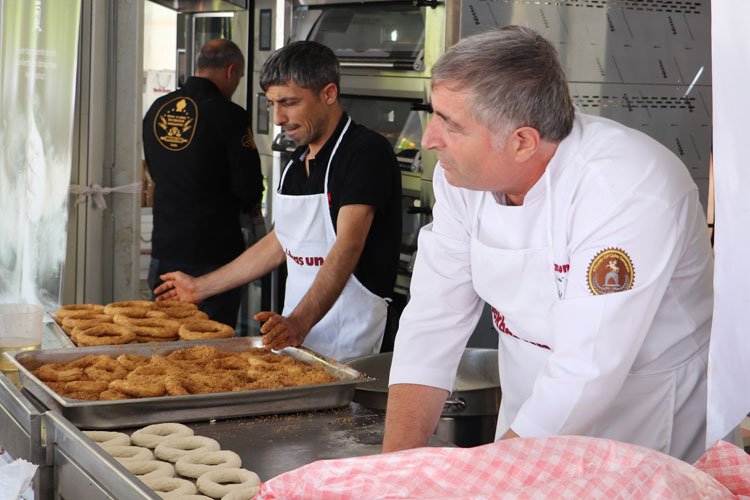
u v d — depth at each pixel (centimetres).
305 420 203
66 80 405
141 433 191
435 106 153
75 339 252
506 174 157
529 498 102
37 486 179
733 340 129
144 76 434
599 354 147
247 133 409
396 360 184
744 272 127
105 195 427
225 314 401
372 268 283
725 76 125
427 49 326
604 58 322
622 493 102
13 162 420
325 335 284
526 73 148
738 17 123
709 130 342
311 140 279
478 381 241
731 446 122
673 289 165
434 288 186
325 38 394
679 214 152
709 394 132
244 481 168
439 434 209
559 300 158
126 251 432
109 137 425
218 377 214
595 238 151
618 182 151
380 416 207
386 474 110
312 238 285
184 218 410
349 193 271
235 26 448
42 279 420
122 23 416
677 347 169
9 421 194
